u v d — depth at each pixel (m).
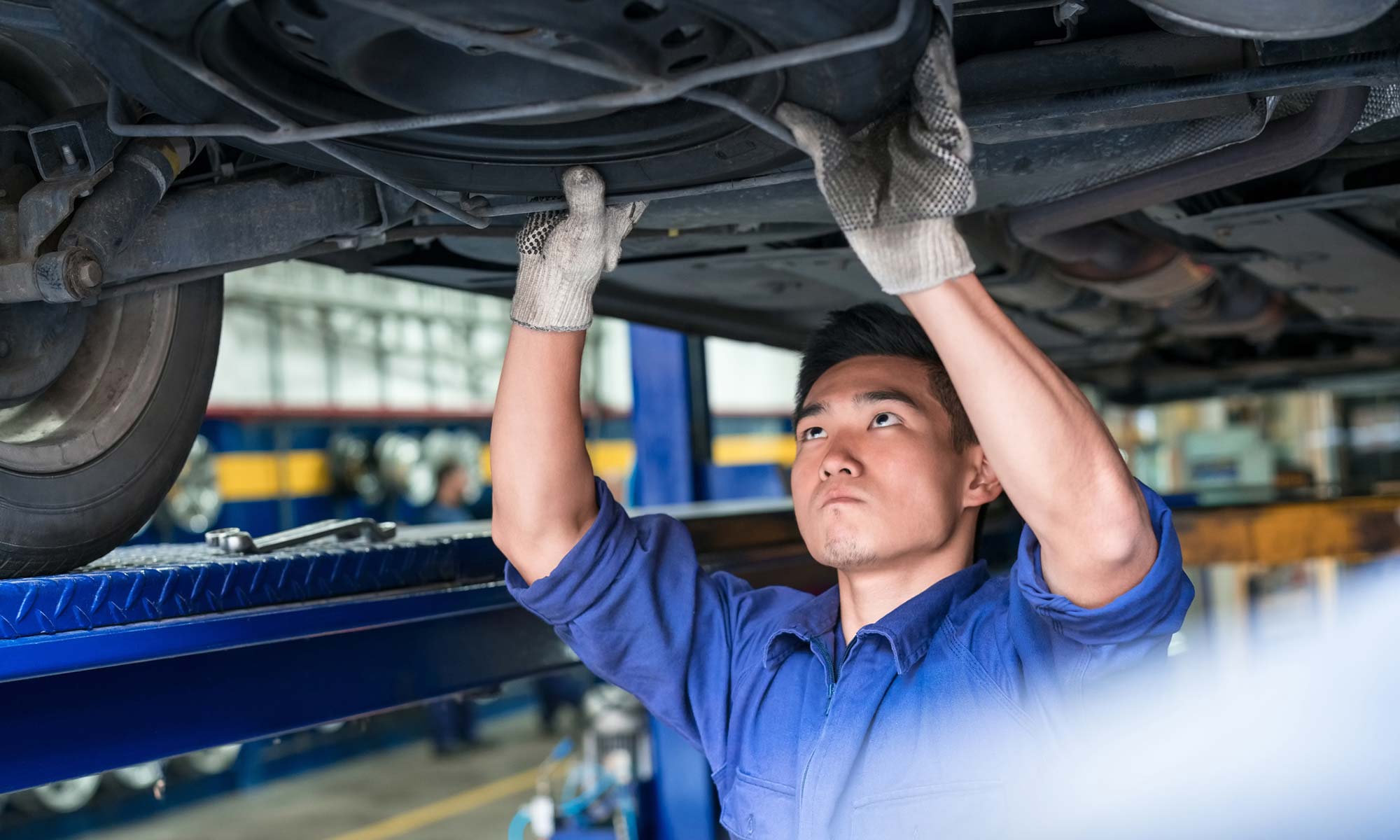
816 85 0.94
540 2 0.83
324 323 8.11
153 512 1.51
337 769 7.57
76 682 1.37
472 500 9.09
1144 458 7.16
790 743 1.27
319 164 1.12
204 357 1.57
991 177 1.41
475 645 1.96
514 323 1.24
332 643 1.70
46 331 1.39
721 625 1.38
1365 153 1.71
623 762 3.31
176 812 6.54
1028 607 1.17
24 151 1.30
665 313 2.65
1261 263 2.40
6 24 1.04
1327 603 5.31
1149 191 1.58
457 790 6.98
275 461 7.61
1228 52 1.19
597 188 1.10
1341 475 6.73
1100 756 1.15
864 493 1.22
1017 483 1.03
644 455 3.57
